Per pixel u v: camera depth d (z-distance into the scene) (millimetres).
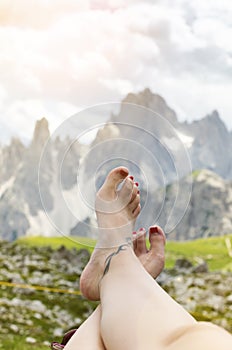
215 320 4250
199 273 5160
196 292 4730
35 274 4820
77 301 4371
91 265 1514
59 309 4176
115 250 1489
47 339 3596
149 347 1068
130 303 1217
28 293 4406
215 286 4809
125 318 1171
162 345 1058
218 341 994
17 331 3613
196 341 1009
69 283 4719
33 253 5367
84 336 1269
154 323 1125
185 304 4547
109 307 1238
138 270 1404
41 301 4270
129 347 1111
